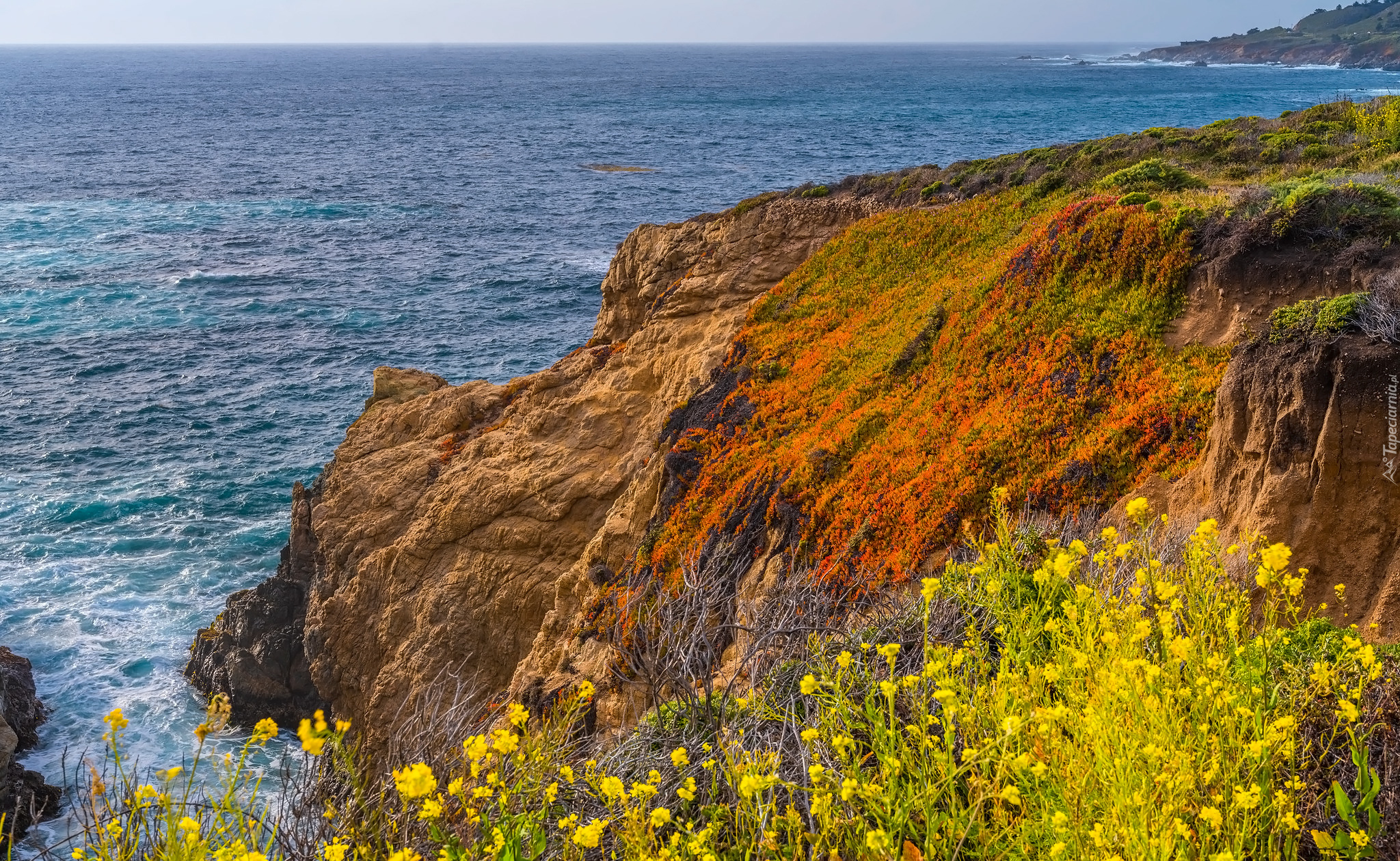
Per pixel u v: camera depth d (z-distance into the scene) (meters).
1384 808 5.48
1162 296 19.56
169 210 113.31
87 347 65.69
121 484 45.56
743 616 9.16
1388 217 17.70
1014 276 23.22
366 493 31.95
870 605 9.77
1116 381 18.44
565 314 76.06
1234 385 13.48
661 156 156.75
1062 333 20.42
